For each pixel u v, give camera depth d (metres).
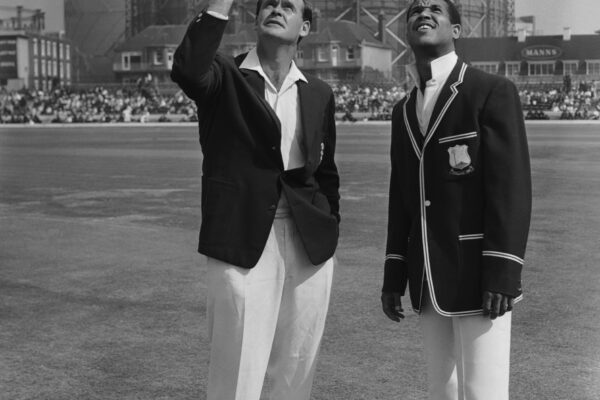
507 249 3.35
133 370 5.25
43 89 110.19
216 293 3.60
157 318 6.60
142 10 122.44
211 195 3.60
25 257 9.46
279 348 3.82
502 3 128.62
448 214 3.52
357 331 6.14
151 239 10.74
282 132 3.66
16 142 39.88
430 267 3.53
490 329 3.50
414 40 3.60
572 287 7.54
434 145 3.55
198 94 3.51
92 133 52.44
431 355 3.70
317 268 3.74
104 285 7.88
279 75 3.69
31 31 119.62
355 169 22.02
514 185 3.38
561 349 5.60
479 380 3.48
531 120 66.12
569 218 12.26
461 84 3.52
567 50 104.06
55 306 7.02
